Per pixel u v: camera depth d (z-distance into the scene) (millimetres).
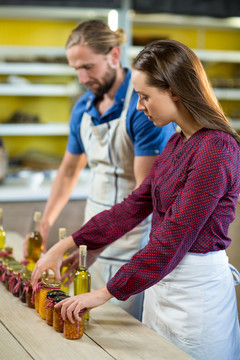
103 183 2561
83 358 1553
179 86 1664
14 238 2973
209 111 1681
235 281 2020
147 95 1717
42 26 5121
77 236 2020
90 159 2623
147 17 4781
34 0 4410
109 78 2398
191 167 1687
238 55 5398
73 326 1677
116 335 1722
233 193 1720
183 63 1664
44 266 1947
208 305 1780
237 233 2318
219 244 1777
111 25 3453
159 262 1676
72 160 2811
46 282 1873
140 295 2361
